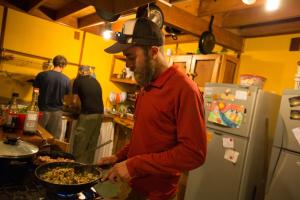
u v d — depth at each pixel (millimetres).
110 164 1488
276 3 2062
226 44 3271
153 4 2322
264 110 2660
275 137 2432
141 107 1375
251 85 2664
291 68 2934
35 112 1938
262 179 2768
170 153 1181
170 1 2273
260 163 2715
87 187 1116
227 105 2779
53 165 1291
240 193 2586
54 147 1879
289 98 2369
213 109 2893
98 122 3869
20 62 3979
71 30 4383
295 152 2285
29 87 4070
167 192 1341
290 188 2275
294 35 2945
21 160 1257
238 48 3406
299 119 2277
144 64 1288
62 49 4336
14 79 3953
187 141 1166
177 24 2809
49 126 3662
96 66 4758
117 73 4977
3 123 1995
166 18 2725
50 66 4145
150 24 1313
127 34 1307
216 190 2752
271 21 2941
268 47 3180
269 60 3150
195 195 2928
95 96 3807
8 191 1145
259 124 2631
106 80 4918
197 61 3525
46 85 3529
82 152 3521
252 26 3285
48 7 4027
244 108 2645
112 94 4859
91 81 3799
